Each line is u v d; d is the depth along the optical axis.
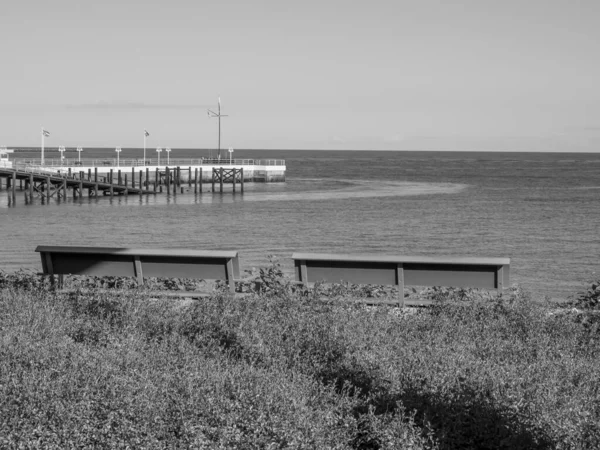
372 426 6.40
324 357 8.42
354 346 8.59
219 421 6.21
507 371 7.80
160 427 6.17
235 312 10.14
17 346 7.98
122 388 6.79
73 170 81.00
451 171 181.25
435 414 6.79
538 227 52.28
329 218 58.91
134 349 8.34
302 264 12.33
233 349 8.86
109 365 7.47
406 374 7.71
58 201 74.19
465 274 11.79
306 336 9.01
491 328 10.12
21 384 6.73
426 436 6.36
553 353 8.97
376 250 39.97
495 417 6.59
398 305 11.87
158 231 49.06
